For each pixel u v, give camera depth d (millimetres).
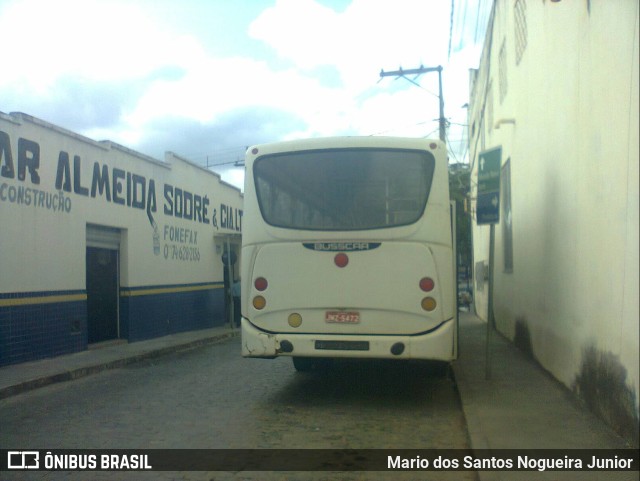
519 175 12086
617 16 5930
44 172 12117
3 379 9828
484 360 11352
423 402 8680
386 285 7945
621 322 5996
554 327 9055
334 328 8000
